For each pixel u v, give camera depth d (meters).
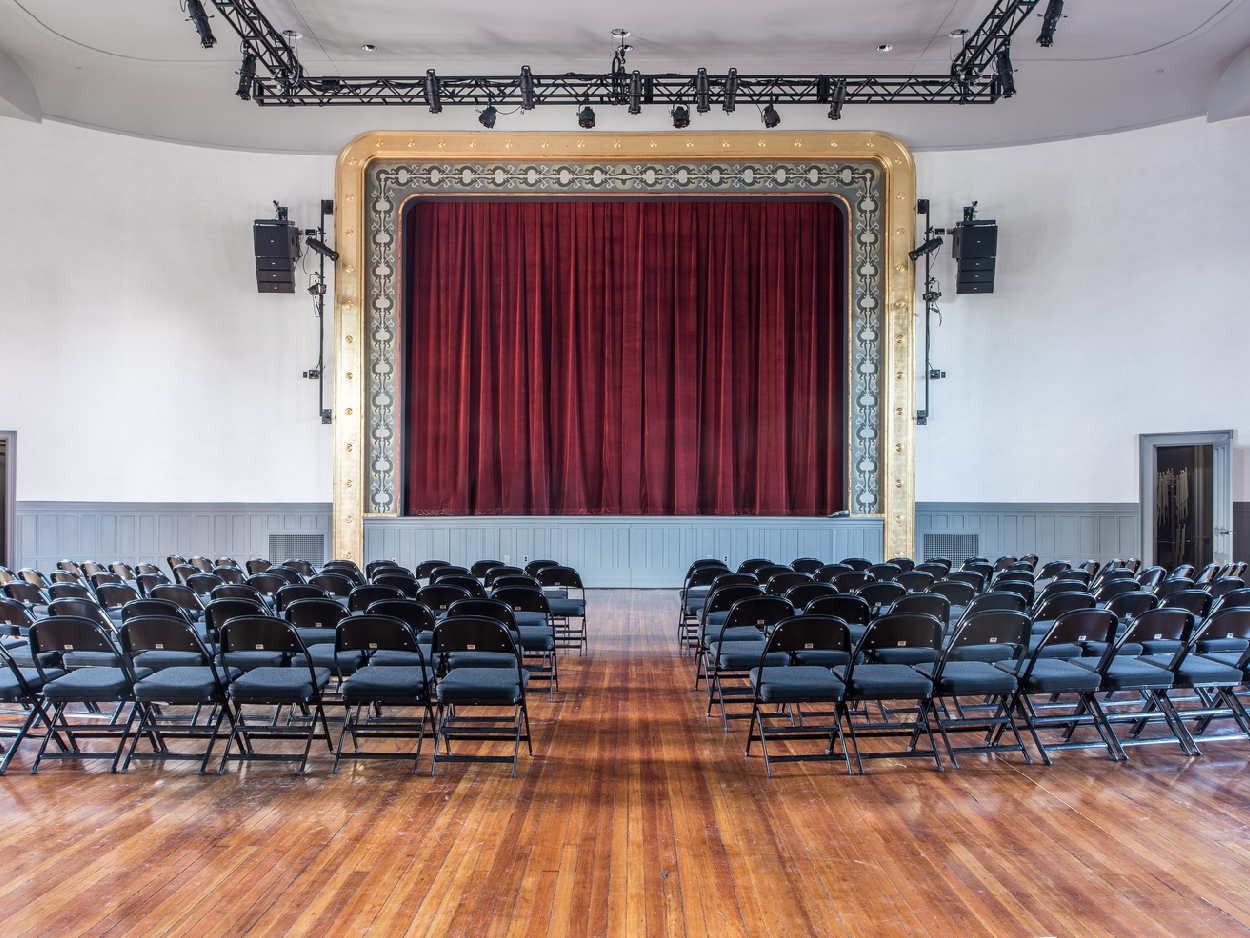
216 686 4.30
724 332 12.64
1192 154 11.27
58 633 4.32
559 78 11.25
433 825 3.70
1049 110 11.80
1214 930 2.85
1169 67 11.05
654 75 10.19
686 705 5.69
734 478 12.69
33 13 9.95
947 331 12.18
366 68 11.35
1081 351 11.86
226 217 12.04
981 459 12.15
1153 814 3.80
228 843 3.51
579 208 12.62
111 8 9.87
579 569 12.17
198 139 11.96
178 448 11.95
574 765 4.48
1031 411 12.02
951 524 12.20
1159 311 11.48
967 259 11.59
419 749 4.37
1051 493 11.99
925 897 3.07
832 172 12.13
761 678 4.41
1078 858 3.37
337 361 11.96
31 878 3.20
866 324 12.20
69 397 11.65
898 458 12.03
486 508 12.55
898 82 10.56
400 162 12.11
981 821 3.73
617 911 2.98
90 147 11.66
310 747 4.68
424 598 5.52
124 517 11.82
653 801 3.98
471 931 2.85
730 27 10.42
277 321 12.12
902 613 4.45
